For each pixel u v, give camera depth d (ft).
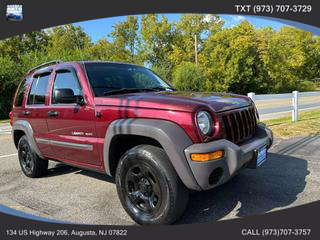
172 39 130.31
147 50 125.49
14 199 12.10
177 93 11.15
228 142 8.77
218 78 103.04
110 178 14.60
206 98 9.98
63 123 11.96
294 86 141.59
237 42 97.14
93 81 11.29
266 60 102.89
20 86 16.06
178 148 8.18
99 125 10.34
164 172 8.41
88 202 11.51
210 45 106.42
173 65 116.88
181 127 8.46
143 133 8.71
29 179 14.93
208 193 11.76
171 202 8.43
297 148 18.98
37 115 13.55
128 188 9.53
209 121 8.73
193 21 136.36
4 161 19.38
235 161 8.51
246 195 11.44
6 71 64.03
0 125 46.24
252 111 11.51
